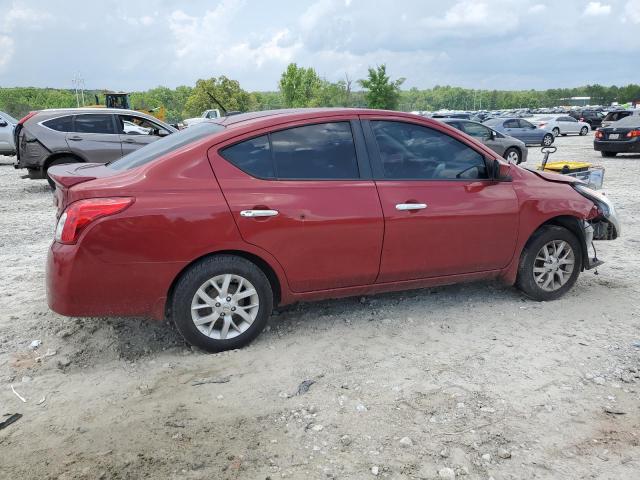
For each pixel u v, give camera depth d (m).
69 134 11.12
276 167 4.03
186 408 3.34
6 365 3.88
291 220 3.96
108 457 2.88
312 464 2.83
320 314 4.74
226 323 3.97
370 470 2.79
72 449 2.95
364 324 4.54
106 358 3.99
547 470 2.80
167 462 2.84
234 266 3.89
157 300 3.76
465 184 4.57
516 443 3.00
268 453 2.92
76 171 4.17
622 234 7.75
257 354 4.01
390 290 4.50
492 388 3.55
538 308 4.90
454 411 3.29
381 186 4.27
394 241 4.29
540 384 3.60
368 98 47.31
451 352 4.05
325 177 4.15
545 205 4.81
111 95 33.16
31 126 10.97
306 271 4.10
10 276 5.87
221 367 3.83
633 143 18.58
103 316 3.71
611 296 5.22
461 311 4.82
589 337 4.31
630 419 3.23
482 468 2.81
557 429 3.13
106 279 3.62
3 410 3.33
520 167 5.00
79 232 3.55
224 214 3.78
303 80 57.50
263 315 4.08
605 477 2.75
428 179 4.47
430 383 3.61
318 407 3.33
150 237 3.64
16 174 15.91
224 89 66.06
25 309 4.87
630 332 4.41
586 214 4.97
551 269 4.98
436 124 4.58
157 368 3.83
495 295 5.21
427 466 2.82
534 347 4.13
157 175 3.74
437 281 4.61
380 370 3.78
